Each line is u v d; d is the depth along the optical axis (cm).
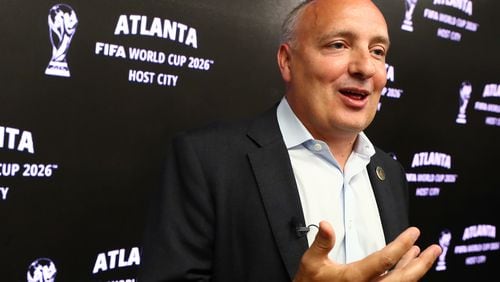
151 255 118
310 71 124
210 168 121
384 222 133
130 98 190
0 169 167
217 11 206
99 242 186
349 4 124
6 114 167
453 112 269
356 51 121
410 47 254
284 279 113
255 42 216
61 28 175
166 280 113
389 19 247
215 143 125
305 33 126
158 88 195
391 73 249
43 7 172
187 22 200
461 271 276
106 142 186
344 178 130
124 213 190
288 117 131
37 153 173
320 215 123
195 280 115
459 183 273
